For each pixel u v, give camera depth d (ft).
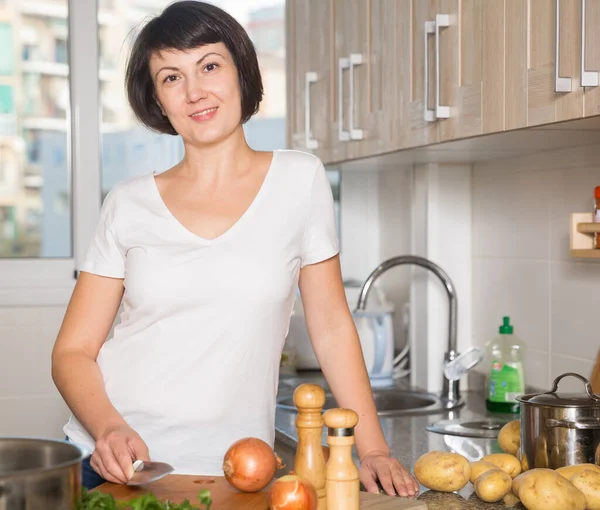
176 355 4.68
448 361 7.86
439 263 8.26
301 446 3.66
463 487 4.82
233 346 4.64
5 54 9.68
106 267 4.91
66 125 9.84
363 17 7.18
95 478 4.81
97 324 4.93
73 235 9.80
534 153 7.15
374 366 8.54
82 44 9.75
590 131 5.27
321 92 8.11
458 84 5.69
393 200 10.05
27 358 9.40
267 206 4.74
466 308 8.32
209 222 4.72
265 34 10.57
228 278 4.61
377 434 4.81
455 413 7.18
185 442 4.68
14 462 3.45
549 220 6.99
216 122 4.68
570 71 4.47
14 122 9.71
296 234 4.79
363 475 4.59
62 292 9.50
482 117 5.40
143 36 4.96
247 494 3.96
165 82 4.79
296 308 9.47
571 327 6.72
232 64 4.75
